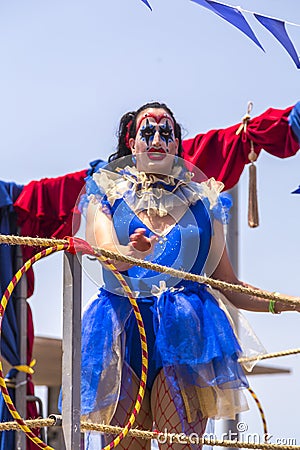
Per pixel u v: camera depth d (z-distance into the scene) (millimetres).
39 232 10930
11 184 10945
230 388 6492
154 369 6488
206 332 6512
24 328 10977
